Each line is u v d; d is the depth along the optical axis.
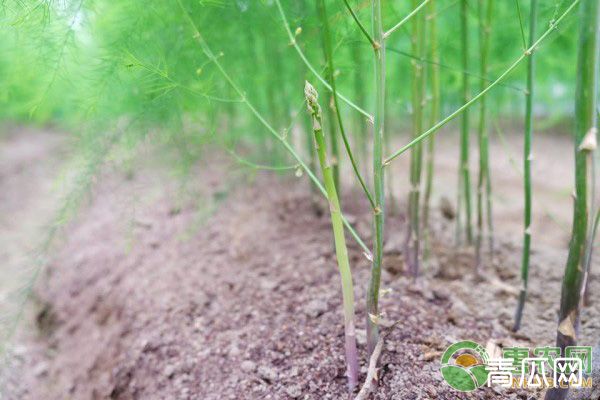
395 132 2.16
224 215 1.15
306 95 0.49
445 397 0.60
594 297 0.79
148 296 0.93
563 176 1.58
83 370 0.90
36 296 1.14
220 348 0.74
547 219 1.21
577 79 0.46
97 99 0.69
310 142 1.02
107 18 0.75
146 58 0.72
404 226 1.05
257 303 0.81
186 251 1.04
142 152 1.10
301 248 0.96
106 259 1.12
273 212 1.14
